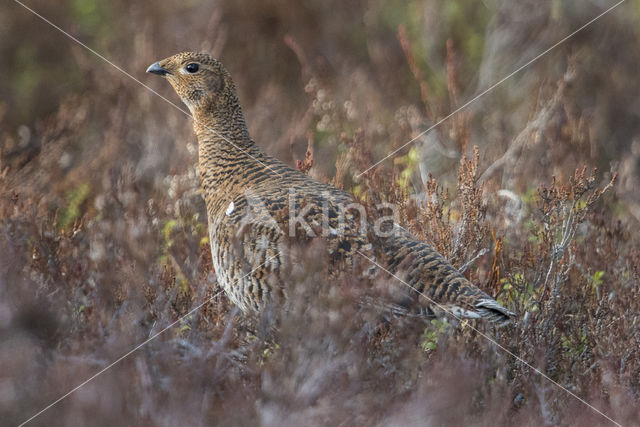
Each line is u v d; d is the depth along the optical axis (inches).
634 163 756.6
